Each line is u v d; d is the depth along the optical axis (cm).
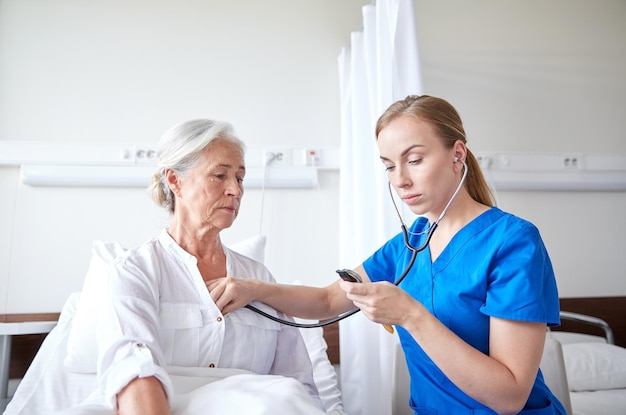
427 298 108
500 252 98
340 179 223
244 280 121
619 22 276
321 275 230
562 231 256
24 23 227
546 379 135
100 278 165
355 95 204
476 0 267
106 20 233
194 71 237
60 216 214
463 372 88
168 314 112
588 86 271
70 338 155
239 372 109
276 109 240
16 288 207
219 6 243
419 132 99
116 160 217
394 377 144
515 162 252
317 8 250
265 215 230
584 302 243
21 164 211
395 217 163
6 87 221
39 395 142
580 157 257
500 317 92
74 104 225
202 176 117
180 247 121
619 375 179
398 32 168
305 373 126
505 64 265
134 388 88
